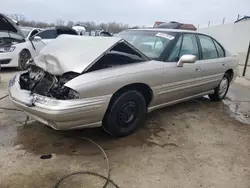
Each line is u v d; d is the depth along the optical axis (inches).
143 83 118.3
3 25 285.0
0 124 129.6
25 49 297.7
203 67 158.6
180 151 112.7
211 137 130.0
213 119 156.7
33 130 124.4
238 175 98.0
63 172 91.9
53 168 93.9
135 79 113.6
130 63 118.3
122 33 167.8
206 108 178.7
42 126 129.0
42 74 119.2
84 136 120.8
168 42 140.5
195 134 132.1
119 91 112.3
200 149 116.3
